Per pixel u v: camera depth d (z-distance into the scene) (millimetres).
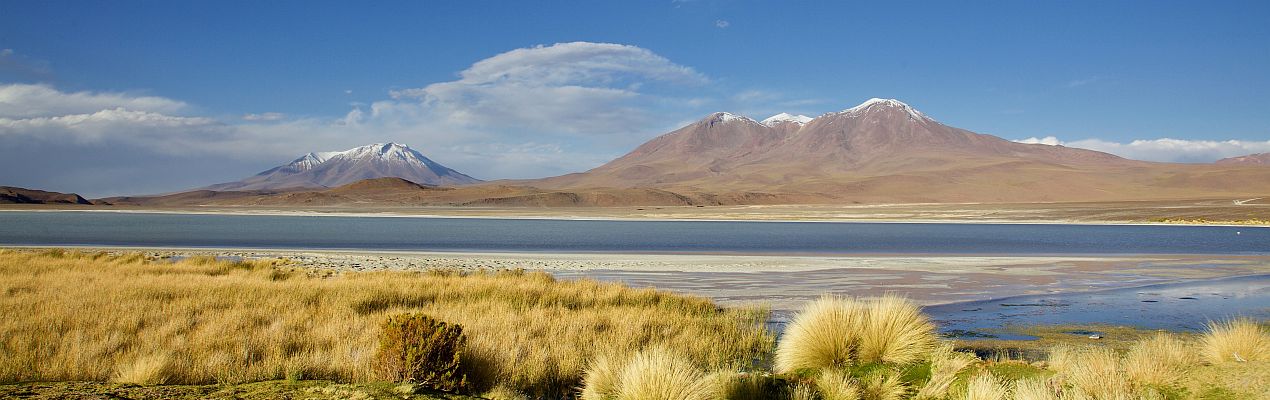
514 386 9555
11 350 10062
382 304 17125
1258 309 19172
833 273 29828
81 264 26656
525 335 12508
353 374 9062
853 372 9117
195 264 29016
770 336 14312
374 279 22359
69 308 14453
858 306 10352
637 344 12500
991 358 12320
